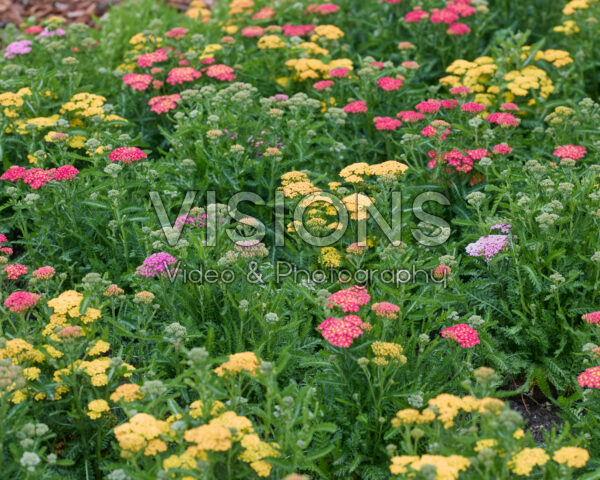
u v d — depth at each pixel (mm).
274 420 2164
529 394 2447
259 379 2148
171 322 2430
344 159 2945
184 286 2443
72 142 2879
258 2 3598
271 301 2443
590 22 3188
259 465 2092
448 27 3246
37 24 3893
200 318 2441
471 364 2359
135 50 3268
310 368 2418
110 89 3131
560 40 3383
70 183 2633
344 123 2889
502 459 2070
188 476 2068
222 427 2061
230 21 3492
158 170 2719
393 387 2291
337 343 2201
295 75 3145
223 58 3203
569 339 2459
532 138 2951
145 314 2379
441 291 2432
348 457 2270
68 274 2613
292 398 2137
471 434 2145
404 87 3059
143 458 2152
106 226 2621
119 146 2855
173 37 3178
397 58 3305
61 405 2244
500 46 3295
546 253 2500
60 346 2219
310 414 2180
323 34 3244
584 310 2438
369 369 2275
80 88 3008
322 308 2379
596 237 2490
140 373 2350
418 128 2916
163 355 2344
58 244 2631
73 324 2295
